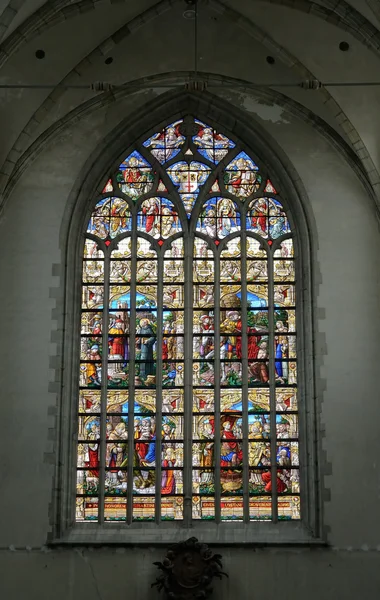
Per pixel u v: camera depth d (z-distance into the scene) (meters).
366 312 32.34
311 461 31.27
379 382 31.66
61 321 32.44
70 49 32.03
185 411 32.28
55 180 33.81
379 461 30.94
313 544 30.16
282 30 31.58
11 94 32.28
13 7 28.53
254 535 30.73
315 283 32.66
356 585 29.80
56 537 30.48
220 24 32.41
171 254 34.00
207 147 34.97
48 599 29.83
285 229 34.06
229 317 33.25
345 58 31.80
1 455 31.11
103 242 34.03
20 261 32.97
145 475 31.86
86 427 32.28
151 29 32.59
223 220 34.28
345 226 33.22
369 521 30.41
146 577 30.02
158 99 34.41
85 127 34.28
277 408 32.34
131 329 33.12
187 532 30.94
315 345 32.06
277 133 34.22
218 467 31.81
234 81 33.97
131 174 34.75
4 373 31.86
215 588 29.83
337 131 33.50
